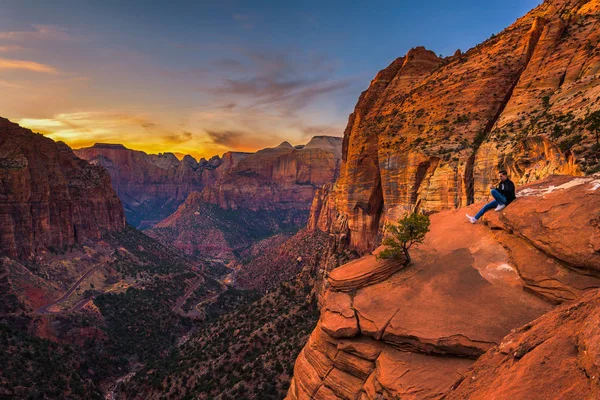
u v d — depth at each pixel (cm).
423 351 1196
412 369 1159
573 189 1536
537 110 3772
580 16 4422
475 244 1606
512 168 3444
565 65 3972
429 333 1191
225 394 4112
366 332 1355
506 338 971
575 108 3170
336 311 1523
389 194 5200
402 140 5153
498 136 3850
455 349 1129
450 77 5441
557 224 1309
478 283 1352
